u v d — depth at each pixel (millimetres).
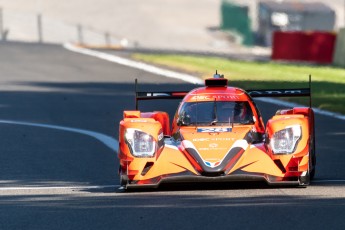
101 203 37125
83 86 108062
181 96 46156
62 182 44406
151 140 39656
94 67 139000
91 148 57844
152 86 106688
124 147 39688
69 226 32344
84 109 82812
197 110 43000
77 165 50625
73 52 172250
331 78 119562
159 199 37531
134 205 36250
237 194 37938
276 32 184625
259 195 37531
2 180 45531
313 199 36281
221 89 44719
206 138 40438
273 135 39312
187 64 142750
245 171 38469
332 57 174750
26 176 46812
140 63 144750
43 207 36625
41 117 76875
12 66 139875
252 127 42094
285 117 40062
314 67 149125
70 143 60406
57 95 96938
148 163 39594
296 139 39094
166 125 45656
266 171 38719
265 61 174875
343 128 65312
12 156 54781
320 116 73875
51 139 62625
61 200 38406
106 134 65062
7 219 34062
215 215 33312
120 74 126375
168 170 39094
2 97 94938
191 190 39531
